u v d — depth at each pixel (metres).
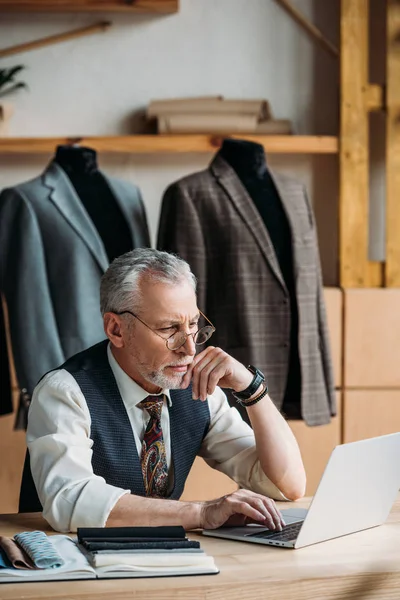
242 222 3.68
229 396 3.45
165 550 1.68
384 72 4.51
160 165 4.45
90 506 1.94
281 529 1.94
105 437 2.14
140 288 2.11
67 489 1.97
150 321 2.10
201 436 2.34
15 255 3.65
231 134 4.26
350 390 4.23
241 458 2.30
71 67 4.41
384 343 4.22
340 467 1.86
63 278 3.63
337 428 4.21
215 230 3.68
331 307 4.20
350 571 1.70
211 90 4.47
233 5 4.46
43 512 1.98
